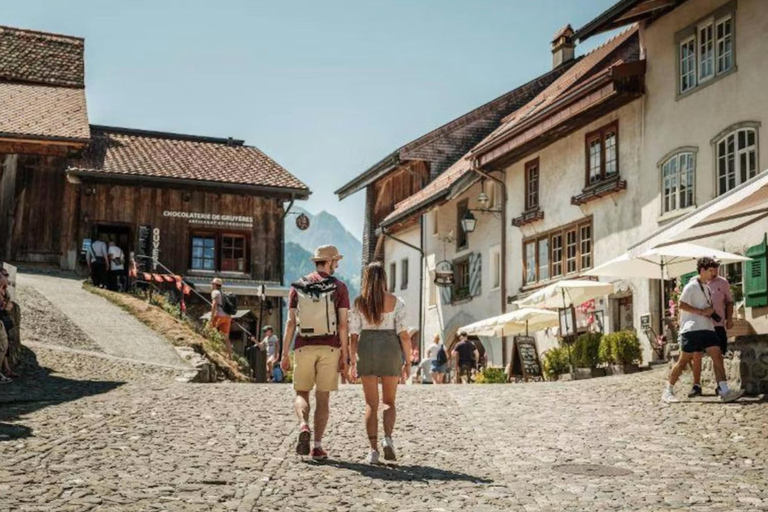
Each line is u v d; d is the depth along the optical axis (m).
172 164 36.66
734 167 20.77
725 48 21.33
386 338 9.04
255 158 39.44
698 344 13.36
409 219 41.06
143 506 6.83
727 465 9.20
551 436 10.91
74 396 13.24
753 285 19.61
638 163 24.28
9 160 33.59
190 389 14.41
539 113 27.31
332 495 7.48
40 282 28.73
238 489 7.59
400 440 10.49
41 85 39.28
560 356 24.88
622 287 24.44
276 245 36.62
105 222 34.62
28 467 8.10
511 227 31.34
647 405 13.30
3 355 15.22
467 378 28.50
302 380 9.05
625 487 8.09
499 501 7.45
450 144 42.19
